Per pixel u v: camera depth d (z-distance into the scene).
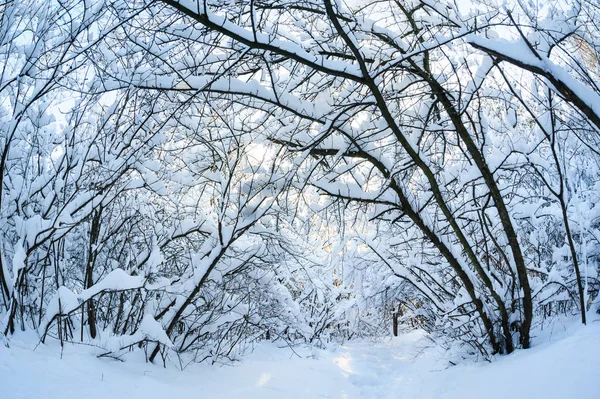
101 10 4.43
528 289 5.33
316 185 5.58
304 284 11.20
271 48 4.12
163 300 5.48
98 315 5.93
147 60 4.90
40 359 3.81
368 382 7.26
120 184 5.40
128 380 4.12
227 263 5.92
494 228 6.53
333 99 5.16
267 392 5.20
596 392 3.21
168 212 6.49
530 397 3.65
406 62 5.62
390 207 5.81
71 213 4.66
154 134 5.29
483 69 4.78
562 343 4.55
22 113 4.43
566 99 3.12
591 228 6.02
